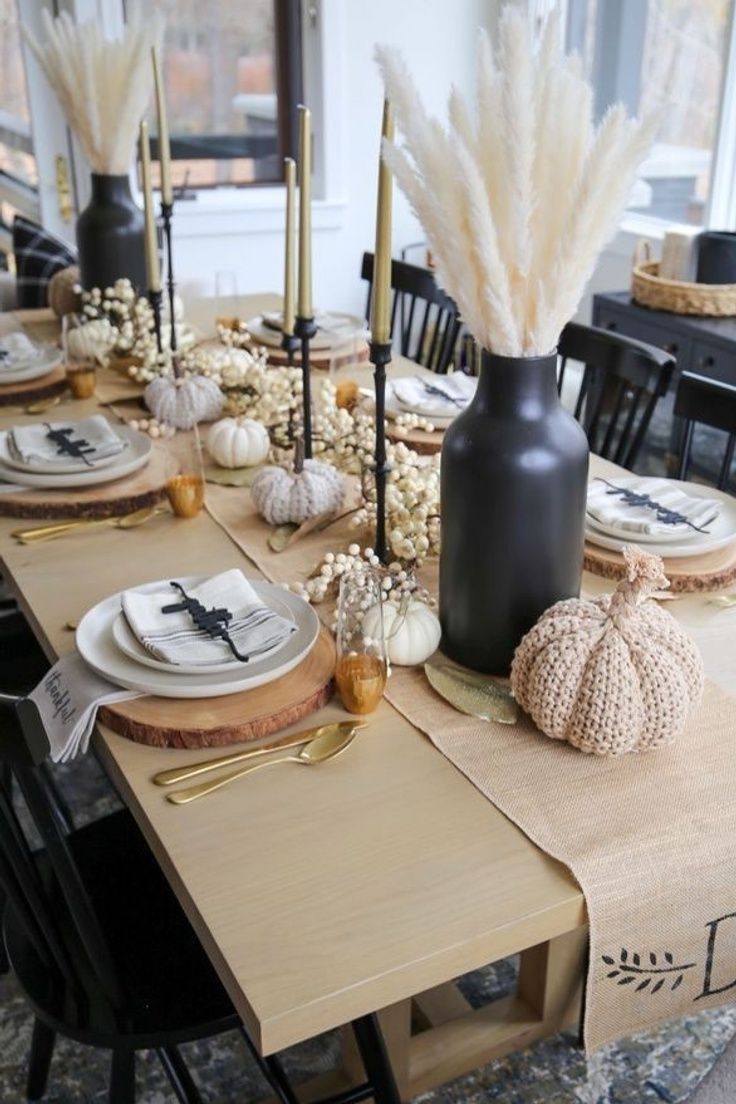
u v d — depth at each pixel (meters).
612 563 1.50
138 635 1.26
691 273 3.40
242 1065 1.70
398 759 1.14
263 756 1.15
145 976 1.30
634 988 1.03
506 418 1.18
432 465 1.64
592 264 1.13
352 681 1.20
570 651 1.11
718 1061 1.11
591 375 2.33
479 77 1.11
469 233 1.11
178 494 1.72
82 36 2.50
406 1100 1.57
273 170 4.48
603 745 1.11
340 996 0.86
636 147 1.07
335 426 1.84
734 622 1.41
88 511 1.75
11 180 4.02
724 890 1.02
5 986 1.84
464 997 1.80
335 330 2.60
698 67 3.79
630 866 0.99
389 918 0.93
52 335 2.80
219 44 4.21
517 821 1.04
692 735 1.18
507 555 1.22
